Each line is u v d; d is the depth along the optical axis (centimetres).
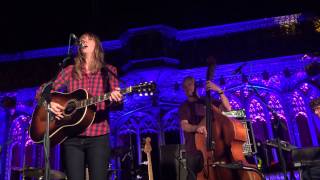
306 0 839
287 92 772
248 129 486
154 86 326
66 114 312
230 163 403
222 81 807
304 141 744
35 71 897
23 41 933
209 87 473
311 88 766
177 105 814
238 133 420
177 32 868
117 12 927
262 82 796
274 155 645
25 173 616
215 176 415
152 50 812
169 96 825
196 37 867
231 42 844
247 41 838
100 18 938
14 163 828
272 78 795
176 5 902
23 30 945
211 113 436
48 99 316
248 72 810
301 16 834
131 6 916
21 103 869
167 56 819
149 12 897
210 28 865
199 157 452
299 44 808
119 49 887
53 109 311
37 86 874
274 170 566
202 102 514
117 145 793
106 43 895
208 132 418
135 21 891
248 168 399
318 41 802
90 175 291
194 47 855
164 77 821
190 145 484
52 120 316
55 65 902
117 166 715
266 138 751
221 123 432
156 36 827
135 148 786
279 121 513
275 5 859
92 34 341
